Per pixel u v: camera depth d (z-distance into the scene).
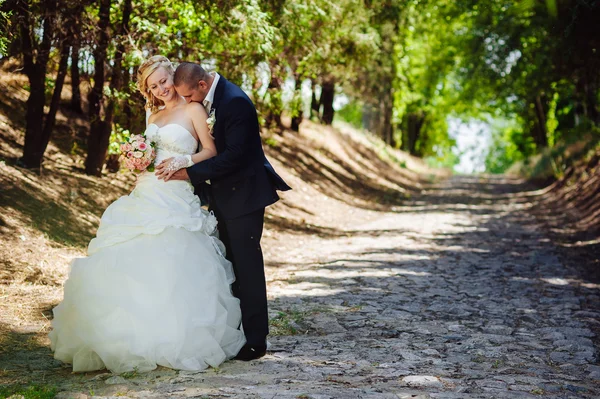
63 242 9.02
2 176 10.08
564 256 12.21
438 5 27.45
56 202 10.19
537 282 9.74
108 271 4.84
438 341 6.33
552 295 8.82
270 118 22.73
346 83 23.20
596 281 9.87
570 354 5.99
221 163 4.95
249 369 5.00
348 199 22.08
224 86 5.14
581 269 10.88
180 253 4.95
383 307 7.84
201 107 5.12
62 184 11.03
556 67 18.48
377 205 22.50
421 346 6.11
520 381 4.98
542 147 40.53
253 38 10.41
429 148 66.12
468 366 5.43
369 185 26.64
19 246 8.32
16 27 9.05
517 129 61.19
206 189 5.36
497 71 20.20
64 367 5.06
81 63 12.32
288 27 11.94
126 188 12.19
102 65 11.56
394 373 5.04
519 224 17.48
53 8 9.80
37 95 10.93
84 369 4.91
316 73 15.89
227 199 5.16
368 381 4.77
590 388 4.89
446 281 9.70
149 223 4.96
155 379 4.64
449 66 36.72
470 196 27.67
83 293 4.83
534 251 12.81
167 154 5.09
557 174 28.16
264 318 5.31
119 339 4.75
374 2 18.06
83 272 4.89
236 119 5.02
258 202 5.13
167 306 4.83
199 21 10.55
